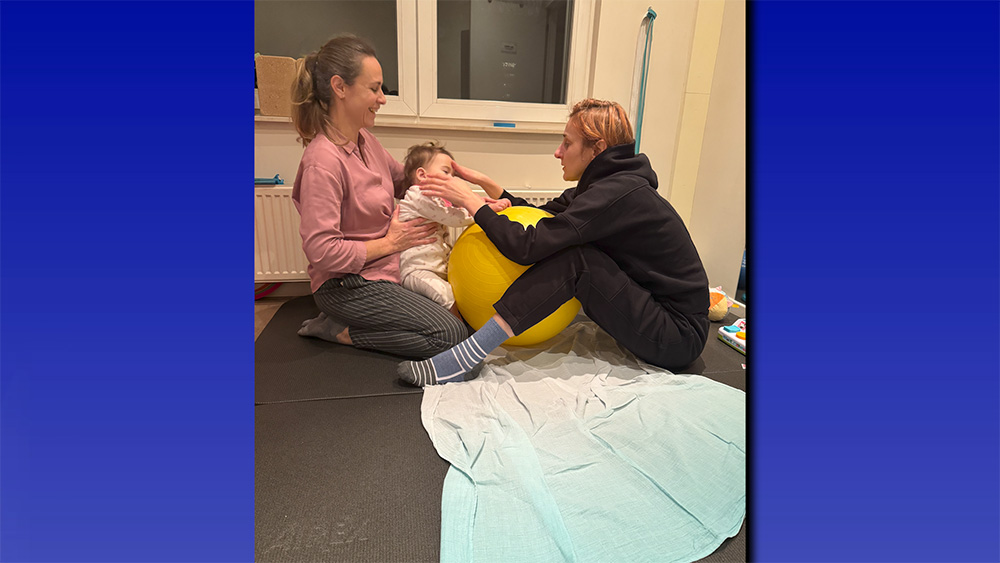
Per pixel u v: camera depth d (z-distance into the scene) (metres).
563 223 1.31
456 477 0.99
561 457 1.06
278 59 1.90
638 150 2.25
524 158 2.26
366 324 1.57
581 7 2.10
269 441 1.12
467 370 1.38
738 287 2.22
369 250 1.50
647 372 1.47
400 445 1.12
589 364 1.52
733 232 2.23
